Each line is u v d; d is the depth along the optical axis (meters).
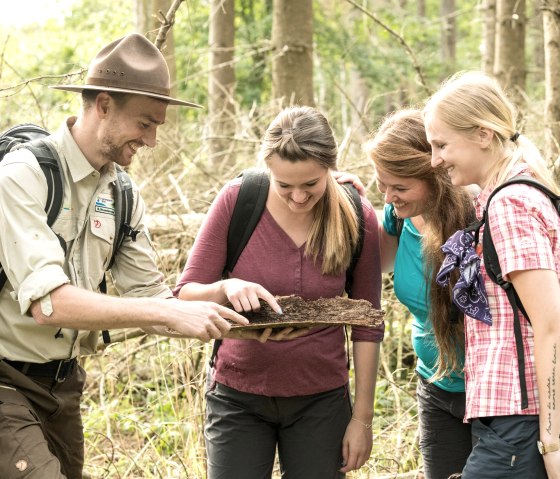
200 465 3.89
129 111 2.61
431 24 18.23
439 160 2.48
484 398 2.39
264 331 2.72
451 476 2.71
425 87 6.26
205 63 12.00
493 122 2.40
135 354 5.18
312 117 2.68
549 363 2.23
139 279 2.92
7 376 2.67
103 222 2.75
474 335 2.46
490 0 10.28
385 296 5.08
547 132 5.42
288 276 2.87
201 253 2.91
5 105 6.94
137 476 4.13
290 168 2.64
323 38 13.45
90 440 4.42
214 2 9.04
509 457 2.34
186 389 4.16
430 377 2.97
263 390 2.86
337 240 2.83
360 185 3.04
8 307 2.64
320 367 2.86
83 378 2.96
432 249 2.72
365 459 2.95
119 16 15.31
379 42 15.18
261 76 11.34
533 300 2.26
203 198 5.83
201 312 2.54
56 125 7.70
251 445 2.90
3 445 2.56
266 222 2.88
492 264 2.37
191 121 10.75
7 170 2.55
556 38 5.42
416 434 4.02
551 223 2.31
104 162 2.69
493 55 10.41
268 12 12.12
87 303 2.44
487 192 2.45
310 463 2.90
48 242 2.51
